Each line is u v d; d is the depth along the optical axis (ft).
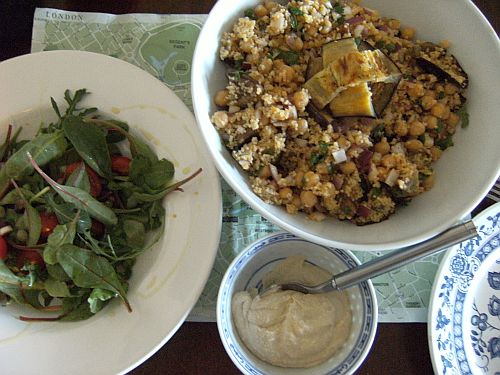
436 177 1.23
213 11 1.20
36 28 1.55
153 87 1.38
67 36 1.54
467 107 1.24
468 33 1.22
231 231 1.38
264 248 1.29
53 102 1.38
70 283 1.29
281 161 1.23
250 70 1.24
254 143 1.19
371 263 1.15
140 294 1.26
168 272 1.26
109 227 1.33
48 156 1.32
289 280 1.33
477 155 1.17
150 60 1.52
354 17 1.29
